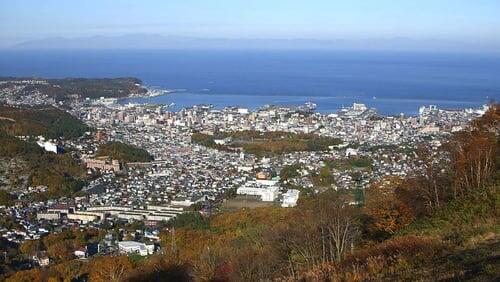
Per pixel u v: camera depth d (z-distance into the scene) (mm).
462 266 12594
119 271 35656
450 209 20562
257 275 23188
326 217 24109
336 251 21984
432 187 25375
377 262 14914
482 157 24906
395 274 13648
